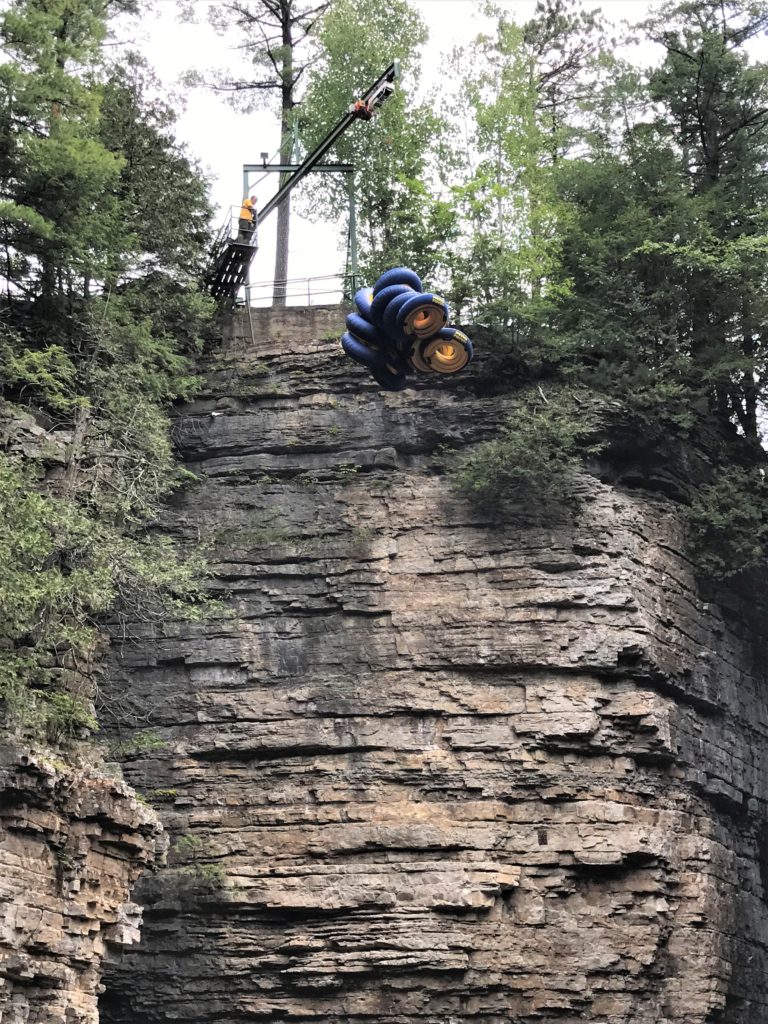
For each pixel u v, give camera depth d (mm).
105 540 32906
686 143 45500
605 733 36719
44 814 26734
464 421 40062
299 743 36781
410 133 45875
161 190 41688
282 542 38938
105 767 30578
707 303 42625
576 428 38750
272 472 40125
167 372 40750
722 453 42969
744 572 41531
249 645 37938
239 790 36719
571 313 42406
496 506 38719
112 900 28125
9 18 36844
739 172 44719
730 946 37062
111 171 37031
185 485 39938
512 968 34781
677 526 40219
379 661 37469
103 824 28000
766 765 41156
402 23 49000
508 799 36156
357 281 42875
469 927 34875
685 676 38688
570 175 44125
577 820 35969
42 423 37375
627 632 37344
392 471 39844
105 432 35531
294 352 41375
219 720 37281
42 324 38500
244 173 43438
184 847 36062
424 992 34562
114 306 39562
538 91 50656
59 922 26703
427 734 36781
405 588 38188
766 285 42000
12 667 29047
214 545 38969
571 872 35750
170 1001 35219
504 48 46000
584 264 42125
